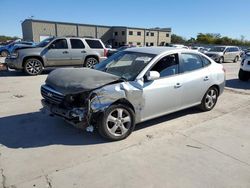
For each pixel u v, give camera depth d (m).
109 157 3.58
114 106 3.95
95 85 3.78
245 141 4.30
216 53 22.41
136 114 4.28
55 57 11.41
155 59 4.54
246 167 3.45
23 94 7.28
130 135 4.38
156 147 3.95
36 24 55.12
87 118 3.76
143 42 70.50
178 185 2.98
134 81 4.19
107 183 2.97
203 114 5.71
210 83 5.65
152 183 3.00
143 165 3.39
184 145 4.05
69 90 3.77
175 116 5.49
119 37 67.56
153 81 4.43
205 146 4.05
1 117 5.16
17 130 4.48
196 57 5.45
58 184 2.92
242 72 10.94
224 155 3.77
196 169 3.35
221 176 3.21
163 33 75.19
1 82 9.22
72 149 3.79
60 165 3.33
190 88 5.12
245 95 8.06
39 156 3.56
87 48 12.29
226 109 6.22
